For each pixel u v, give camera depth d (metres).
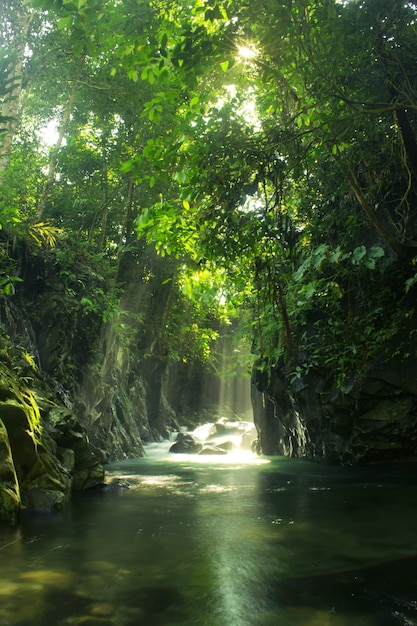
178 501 6.09
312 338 10.29
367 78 6.55
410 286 8.02
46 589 2.94
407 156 7.25
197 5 5.69
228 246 6.60
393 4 5.32
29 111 15.63
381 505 5.65
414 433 8.72
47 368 10.56
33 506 5.38
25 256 10.89
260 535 4.24
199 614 2.57
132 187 16.42
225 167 5.94
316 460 10.75
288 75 6.30
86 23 4.78
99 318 12.66
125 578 3.13
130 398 17.08
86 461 7.43
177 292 19.66
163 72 5.49
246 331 12.96
